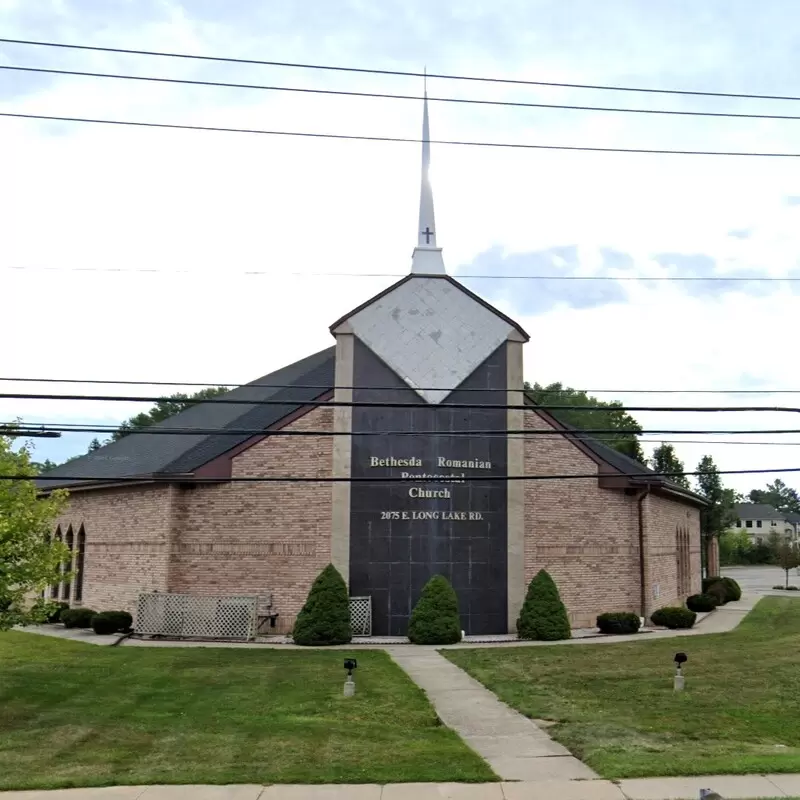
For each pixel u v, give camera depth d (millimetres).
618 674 20453
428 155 31719
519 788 11906
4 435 18359
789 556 72250
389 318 29438
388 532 28078
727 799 11219
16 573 17625
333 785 12062
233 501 28578
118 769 12758
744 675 19969
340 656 23531
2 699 17812
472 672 20953
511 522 28859
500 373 29625
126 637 27531
